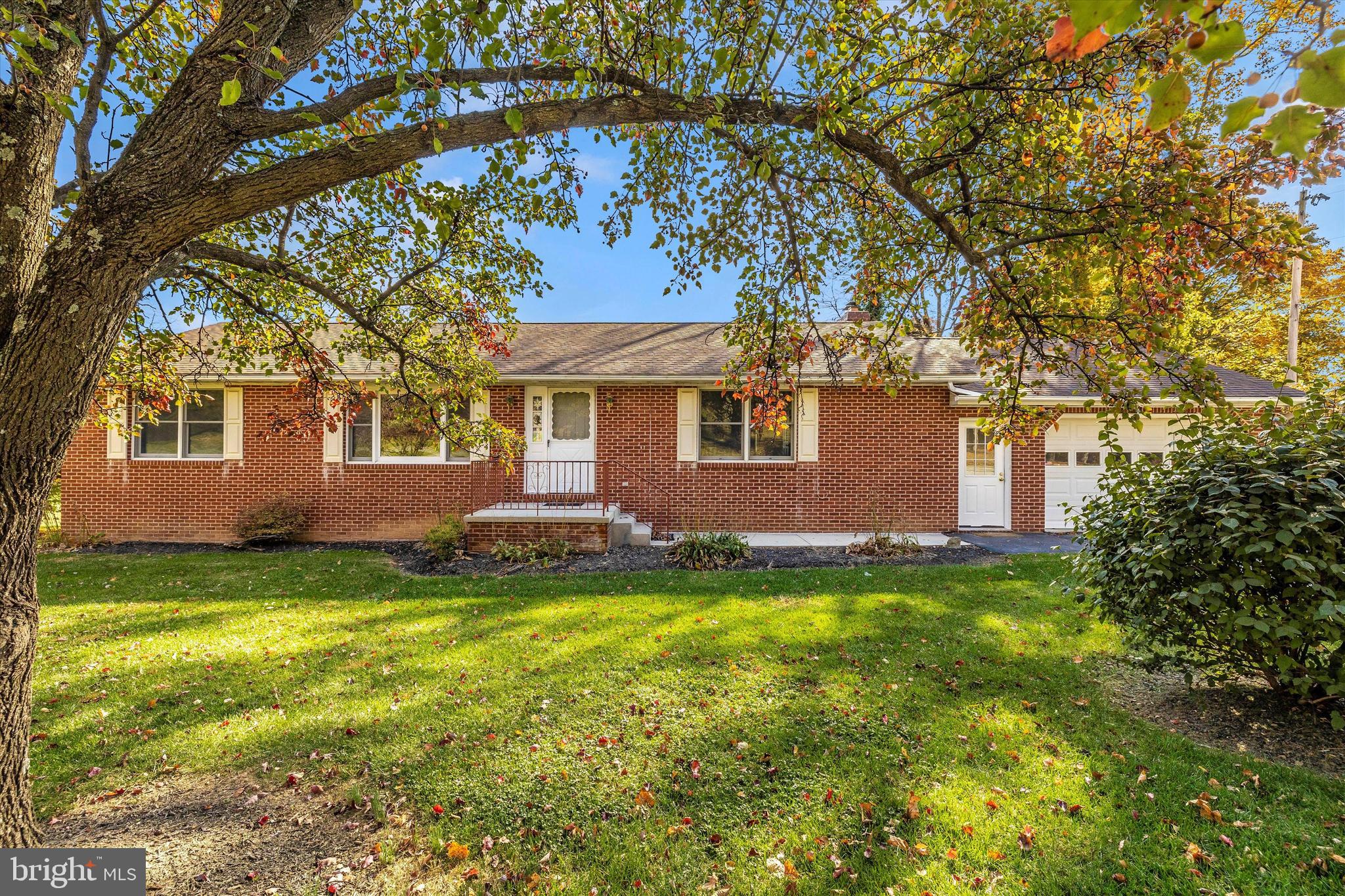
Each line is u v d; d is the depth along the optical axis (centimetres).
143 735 314
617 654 423
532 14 270
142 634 480
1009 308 341
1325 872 208
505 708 343
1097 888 204
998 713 330
